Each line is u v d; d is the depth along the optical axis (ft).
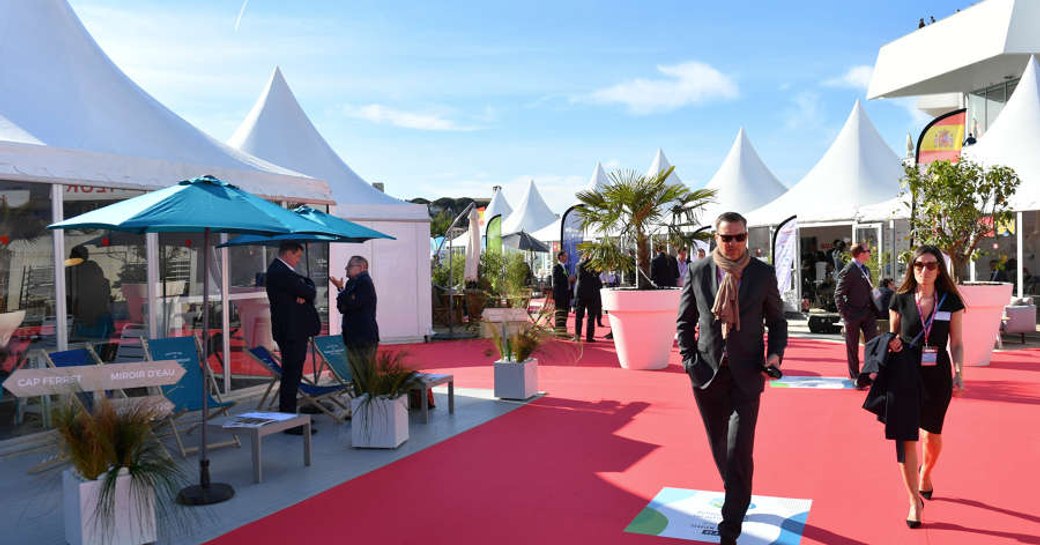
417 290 48.91
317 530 15.11
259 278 31.01
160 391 22.20
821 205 59.36
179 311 27.40
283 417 19.62
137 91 29.30
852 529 14.40
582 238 55.62
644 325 34.99
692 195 35.45
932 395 15.28
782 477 17.94
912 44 76.59
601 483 17.81
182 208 15.90
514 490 17.43
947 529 14.29
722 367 13.46
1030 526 14.34
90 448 13.98
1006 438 21.16
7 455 21.25
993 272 52.65
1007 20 64.85
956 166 35.63
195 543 14.51
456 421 25.07
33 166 21.59
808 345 43.24
